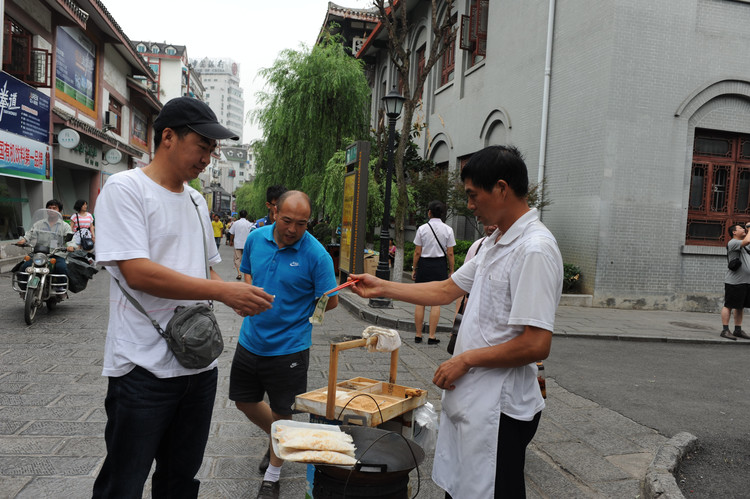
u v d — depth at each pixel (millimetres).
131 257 1859
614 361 6770
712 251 11211
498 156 2012
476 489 1980
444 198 14125
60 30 15734
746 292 8297
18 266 7332
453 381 2041
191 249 2105
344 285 2586
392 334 2812
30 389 4465
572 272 10938
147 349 1955
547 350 1891
